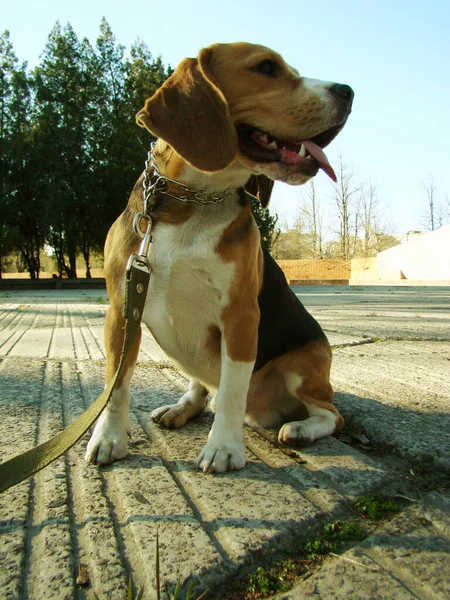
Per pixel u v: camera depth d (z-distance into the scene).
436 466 0.49
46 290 6.32
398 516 0.39
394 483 0.46
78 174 7.86
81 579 0.30
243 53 0.60
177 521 0.37
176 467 0.49
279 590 0.30
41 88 7.91
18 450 0.50
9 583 0.30
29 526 0.36
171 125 0.56
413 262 8.85
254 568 0.32
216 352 0.60
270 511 0.39
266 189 0.71
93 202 7.73
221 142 0.56
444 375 0.87
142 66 8.76
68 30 8.23
